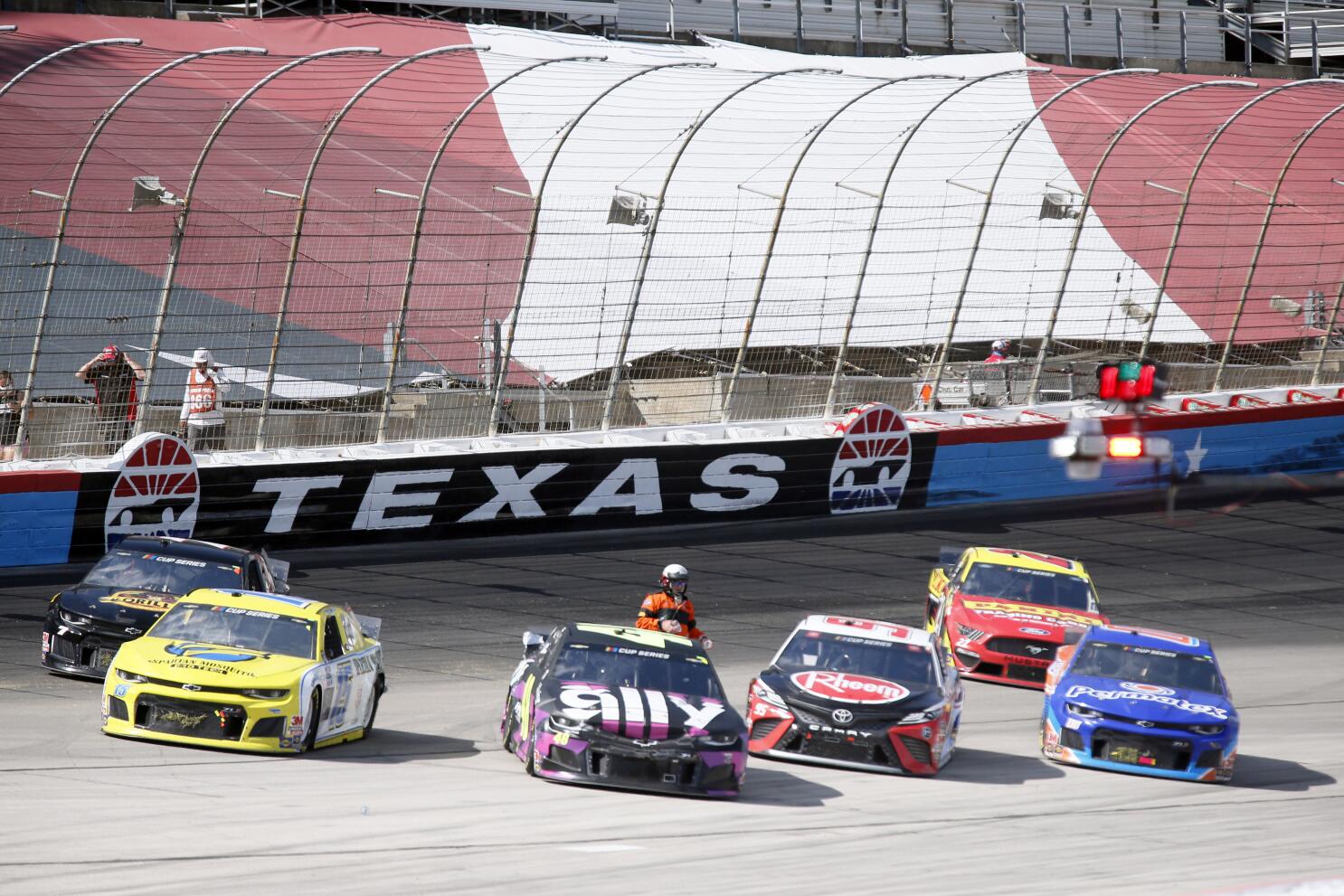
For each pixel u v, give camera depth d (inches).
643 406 4013.3
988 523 3996.1
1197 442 4286.4
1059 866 1375.5
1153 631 2322.8
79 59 5044.3
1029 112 5969.5
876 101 5856.3
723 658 2728.8
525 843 1347.2
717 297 4690.0
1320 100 6353.3
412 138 5098.4
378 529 3412.9
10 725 1870.1
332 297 4116.6
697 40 6333.7
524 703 1835.6
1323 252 5487.2
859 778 1904.5
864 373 4234.7
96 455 3193.9
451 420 3607.3
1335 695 2726.4
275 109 5064.0
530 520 3612.2
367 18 5826.8
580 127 5324.8
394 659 2568.9
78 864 1146.7
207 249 4178.2
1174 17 7618.1
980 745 2192.4
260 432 3371.1
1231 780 2028.8
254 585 2373.3
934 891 1234.6
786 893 1194.0
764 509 3905.0
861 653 2106.3
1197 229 5467.5
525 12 6333.7
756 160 5359.3
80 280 3880.4
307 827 1348.4
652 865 1277.1
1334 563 3804.1
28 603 2758.4
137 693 1772.9
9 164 4296.3
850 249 5073.8
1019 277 5118.1
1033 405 4338.1
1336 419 4485.7
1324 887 1234.0
